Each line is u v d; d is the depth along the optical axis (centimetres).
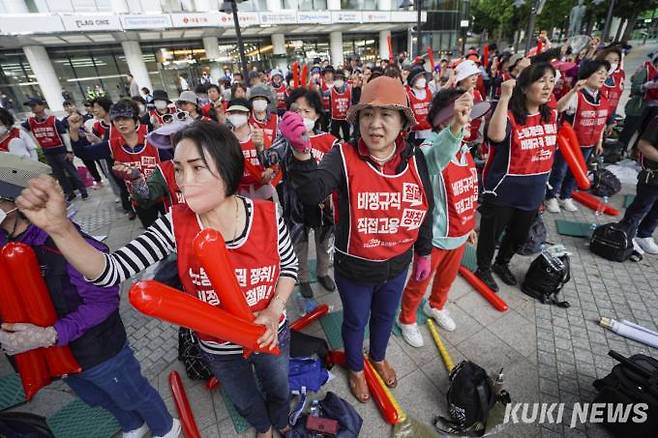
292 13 1761
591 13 1808
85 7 1528
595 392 193
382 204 143
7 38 1309
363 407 193
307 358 204
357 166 141
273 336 108
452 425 177
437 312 245
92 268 93
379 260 156
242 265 114
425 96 468
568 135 228
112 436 190
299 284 283
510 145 234
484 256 275
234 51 1994
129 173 236
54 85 1597
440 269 227
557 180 389
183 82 1656
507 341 231
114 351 134
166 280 173
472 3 2570
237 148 101
